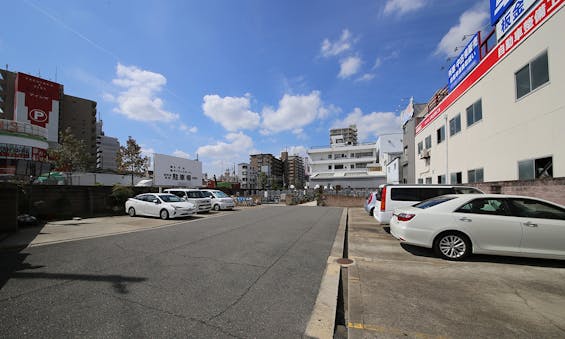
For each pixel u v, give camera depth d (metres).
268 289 4.11
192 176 50.69
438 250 5.75
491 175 11.10
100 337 2.75
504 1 10.30
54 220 12.76
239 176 117.19
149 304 3.54
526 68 9.15
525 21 9.16
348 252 6.61
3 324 2.99
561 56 7.77
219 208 19.78
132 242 7.61
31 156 27.64
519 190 8.59
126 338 2.73
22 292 3.91
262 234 9.09
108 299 3.69
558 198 7.21
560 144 7.82
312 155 60.88
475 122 12.36
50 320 3.09
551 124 8.12
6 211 9.34
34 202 12.80
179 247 6.96
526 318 3.22
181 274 4.77
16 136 26.48
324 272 4.98
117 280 4.45
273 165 140.62
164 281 4.41
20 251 6.49
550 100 8.16
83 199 15.01
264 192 35.62
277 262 5.62
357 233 9.56
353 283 4.42
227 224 11.80
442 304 3.61
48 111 62.66
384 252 6.57
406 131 25.64
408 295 3.91
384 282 4.46
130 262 5.52
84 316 3.20
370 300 3.75
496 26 10.92
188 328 2.94
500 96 10.52
